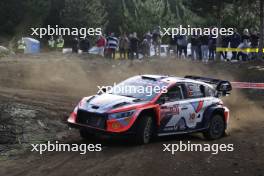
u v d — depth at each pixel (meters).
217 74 24.34
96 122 11.16
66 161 9.79
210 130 12.91
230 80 23.67
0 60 24.86
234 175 9.08
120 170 9.18
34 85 20.80
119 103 11.34
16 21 44.25
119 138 12.30
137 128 11.38
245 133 14.01
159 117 11.76
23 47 34.34
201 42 26.17
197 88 13.01
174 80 12.61
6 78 21.02
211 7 26.61
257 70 23.69
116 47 28.34
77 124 11.34
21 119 12.96
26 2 44.34
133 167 9.41
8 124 12.43
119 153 10.56
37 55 28.31
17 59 25.66
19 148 10.95
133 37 27.55
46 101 16.09
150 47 28.78
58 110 14.75
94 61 25.89
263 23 25.22
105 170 9.15
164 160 10.06
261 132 14.04
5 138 11.59
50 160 9.86
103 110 11.16
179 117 12.26
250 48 25.84
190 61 25.92
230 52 27.89
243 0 25.77
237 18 30.27
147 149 11.05
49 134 12.42
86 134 11.99
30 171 9.02
